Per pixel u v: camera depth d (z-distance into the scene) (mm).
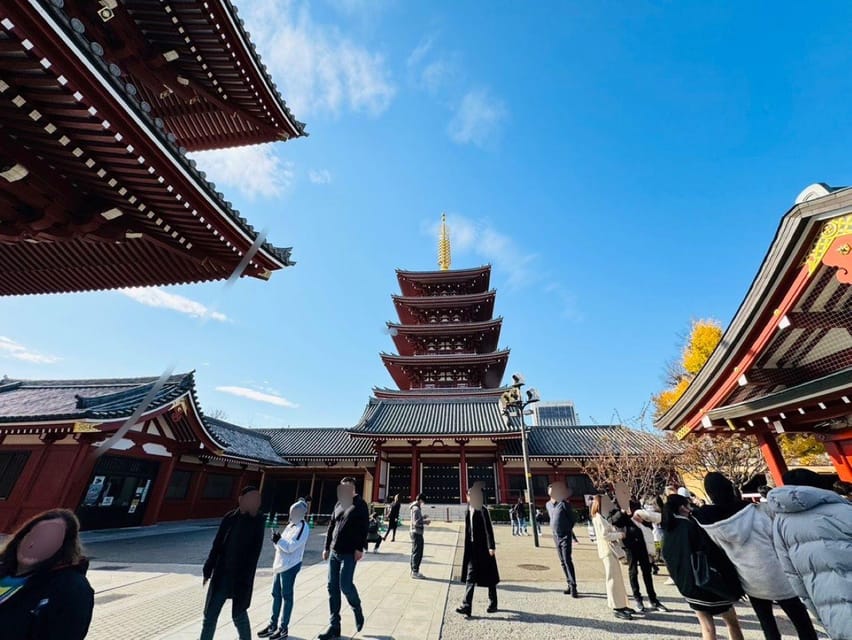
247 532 4758
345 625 6000
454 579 8961
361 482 28281
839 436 7582
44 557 2711
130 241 7191
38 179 5375
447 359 31719
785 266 5762
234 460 23125
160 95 9773
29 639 2520
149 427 17125
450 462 26234
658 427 9711
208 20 7957
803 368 7293
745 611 6621
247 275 7762
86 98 4551
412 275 38906
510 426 24469
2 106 4723
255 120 10281
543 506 24969
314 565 10812
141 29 8164
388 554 12234
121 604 7172
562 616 6398
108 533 15031
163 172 5570
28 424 13578
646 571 6680
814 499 3344
